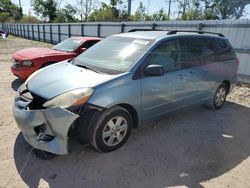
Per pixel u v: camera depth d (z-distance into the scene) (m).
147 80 3.59
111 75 3.34
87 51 4.40
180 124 4.54
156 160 3.33
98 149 3.30
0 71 8.66
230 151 3.69
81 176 2.92
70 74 3.45
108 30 14.88
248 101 6.32
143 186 2.82
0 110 4.77
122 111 3.39
